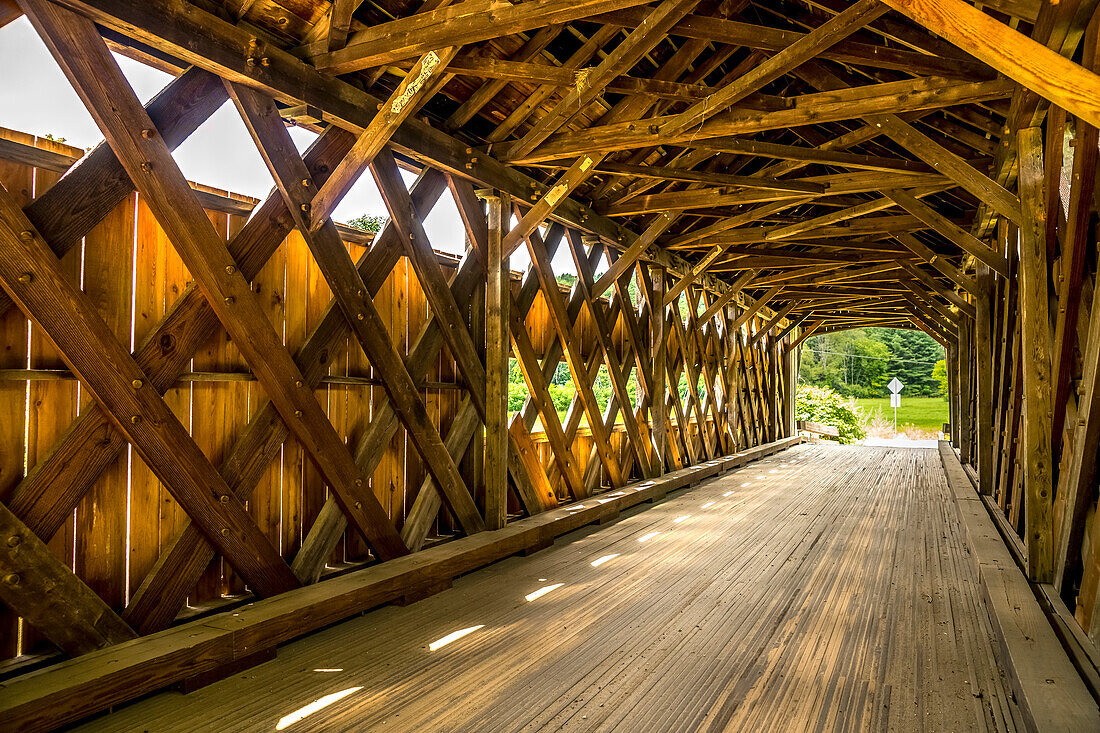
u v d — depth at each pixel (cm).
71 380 260
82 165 251
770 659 299
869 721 244
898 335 5297
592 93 359
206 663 266
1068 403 355
